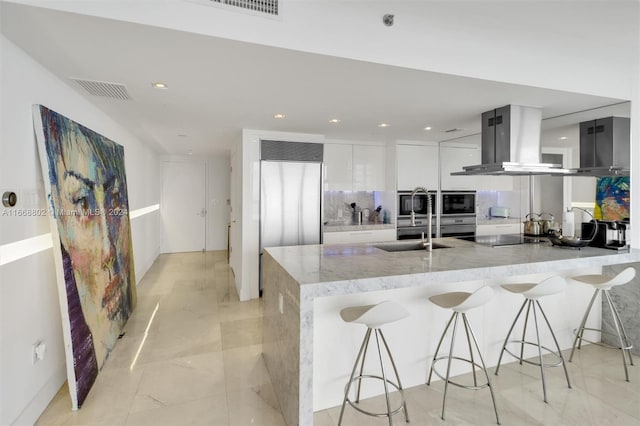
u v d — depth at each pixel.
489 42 2.49
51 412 2.16
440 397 2.35
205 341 3.20
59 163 2.27
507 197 4.39
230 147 6.04
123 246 3.68
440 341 2.37
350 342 2.29
